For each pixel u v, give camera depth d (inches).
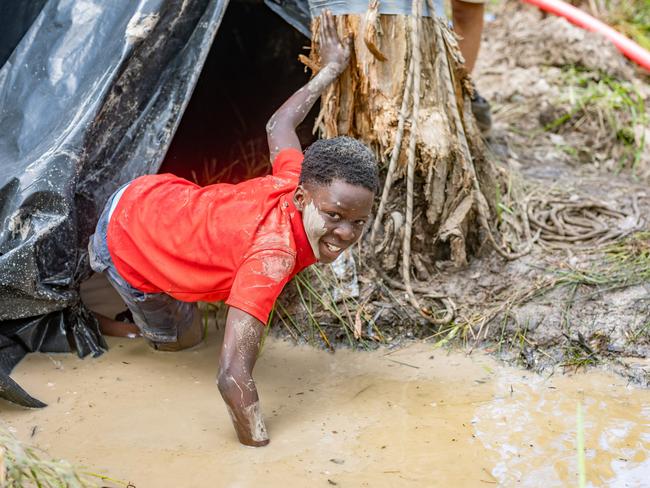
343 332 121.6
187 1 117.4
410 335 122.2
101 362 117.2
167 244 102.3
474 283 128.3
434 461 91.8
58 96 117.0
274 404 105.1
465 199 128.1
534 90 201.2
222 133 163.9
